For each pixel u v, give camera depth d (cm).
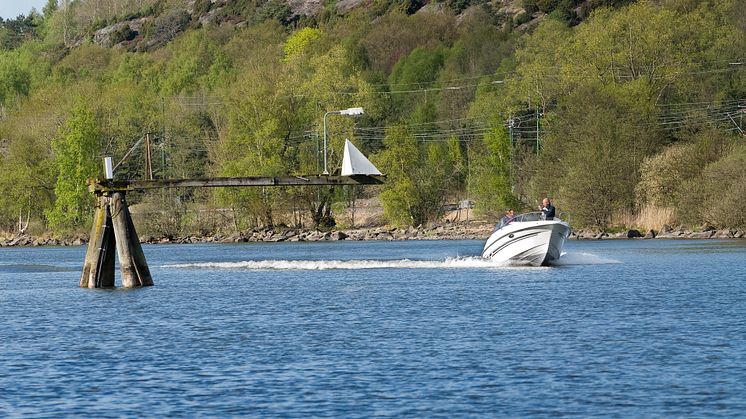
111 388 7006
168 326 9794
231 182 12725
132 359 8025
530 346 8350
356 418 6147
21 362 7956
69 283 14788
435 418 6147
